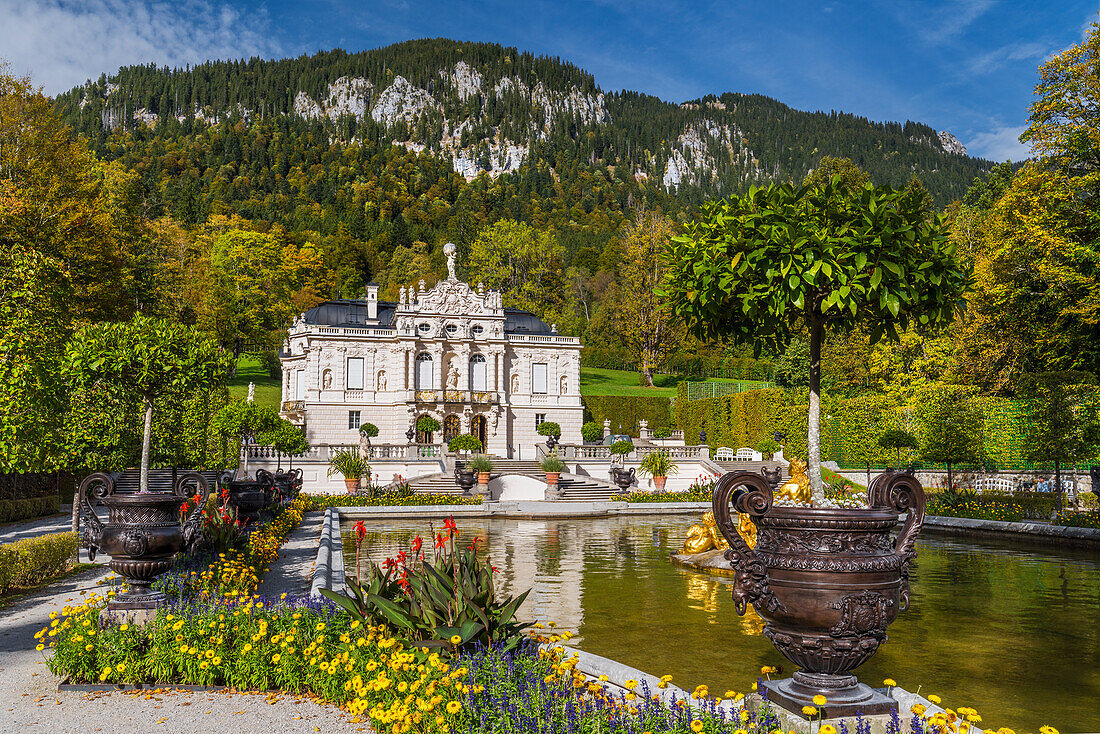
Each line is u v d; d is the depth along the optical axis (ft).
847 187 39.29
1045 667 32.09
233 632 28.19
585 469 171.01
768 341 49.08
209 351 47.24
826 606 18.93
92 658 27.63
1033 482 125.29
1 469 51.88
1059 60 122.31
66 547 52.31
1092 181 120.98
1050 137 125.08
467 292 210.59
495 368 207.72
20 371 49.03
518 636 25.99
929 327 44.11
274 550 57.82
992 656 33.86
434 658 22.81
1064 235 124.98
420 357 203.62
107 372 45.21
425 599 26.94
